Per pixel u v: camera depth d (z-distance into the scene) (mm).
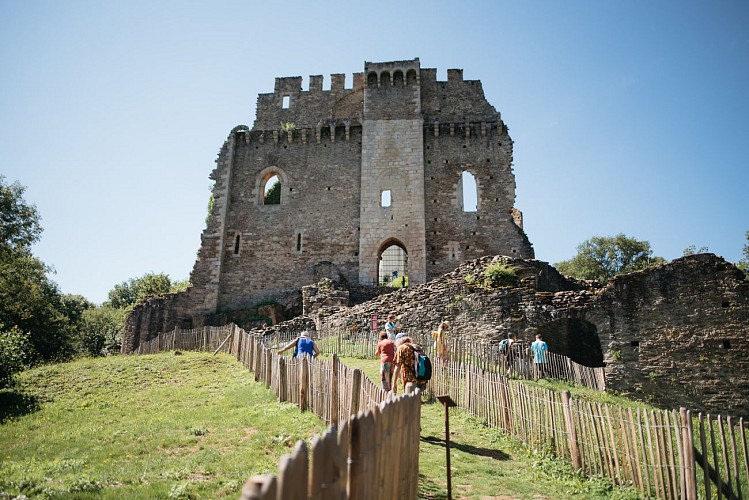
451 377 14562
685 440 8570
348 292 31766
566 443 10375
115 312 64875
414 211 37688
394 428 5969
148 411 14312
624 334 20953
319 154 40281
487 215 37781
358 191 39062
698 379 20016
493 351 18906
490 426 12453
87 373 19906
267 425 11484
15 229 39875
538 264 26391
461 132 39656
